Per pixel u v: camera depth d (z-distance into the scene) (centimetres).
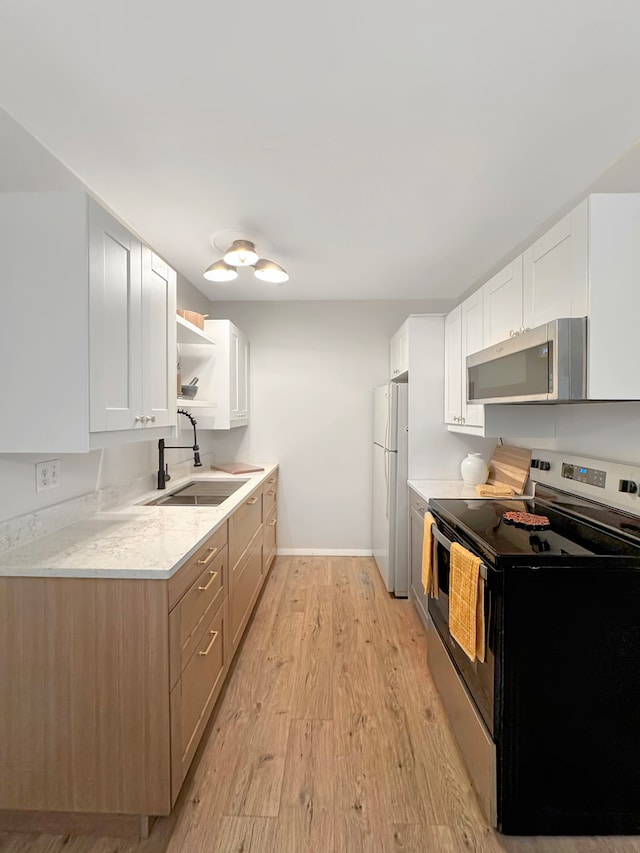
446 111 143
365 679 211
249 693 200
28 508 152
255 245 257
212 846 129
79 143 159
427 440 305
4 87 132
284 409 387
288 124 149
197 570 153
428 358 305
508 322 202
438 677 195
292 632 255
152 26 111
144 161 171
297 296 371
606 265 138
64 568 127
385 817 139
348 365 385
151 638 127
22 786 130
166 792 128
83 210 129
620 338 139
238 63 123
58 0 104
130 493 229
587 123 150
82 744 129
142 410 169
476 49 119
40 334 129
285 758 162
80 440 129
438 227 233
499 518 183
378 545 354
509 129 153
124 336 154
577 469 201
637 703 131
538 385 152
